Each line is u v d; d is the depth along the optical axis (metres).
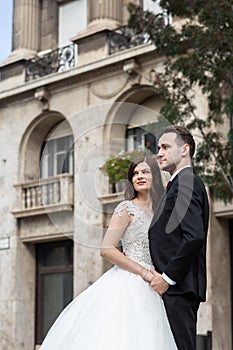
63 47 22.16
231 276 18.20
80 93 21.25
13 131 23.05
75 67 21.12
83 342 5.02
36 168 22.78
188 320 5.11
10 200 22.64
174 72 15.10
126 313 5.08
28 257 22.30
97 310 5.15
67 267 21.50
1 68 23.52
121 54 19.89
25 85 22.45
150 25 14.89
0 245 22.56
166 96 14.24
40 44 23.84
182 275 5.07
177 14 14.65
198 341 16.31
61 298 21.50
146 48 19.27
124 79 20.09
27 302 22.08
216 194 13.58
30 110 22.67
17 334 21.86
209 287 17.72
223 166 13.66
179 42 14.33
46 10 23.94
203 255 5.23
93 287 5.37
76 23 23.14
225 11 13.52
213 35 13.48
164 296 5.14
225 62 13.45
